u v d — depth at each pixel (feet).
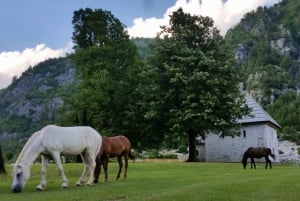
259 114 197.88
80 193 50.06
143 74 159.53
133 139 168.14
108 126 167.22
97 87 157.48
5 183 69.87
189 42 168.45
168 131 162.71
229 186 53.42
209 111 144.36
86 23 171.22
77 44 172.55
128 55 171.01
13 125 597.11
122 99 163.73
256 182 59.57
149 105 157.69
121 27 174.50
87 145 62.54
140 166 111.55
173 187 55.62
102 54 163.53
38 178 81.00
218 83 149.28
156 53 164.66
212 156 204.64
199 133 161.38
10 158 242.58
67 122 165.89
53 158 58.18
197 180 67.62
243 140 199.72
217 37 167.94
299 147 419.54
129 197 45.34
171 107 155.94
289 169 105.50
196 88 150.51
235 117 158.92
